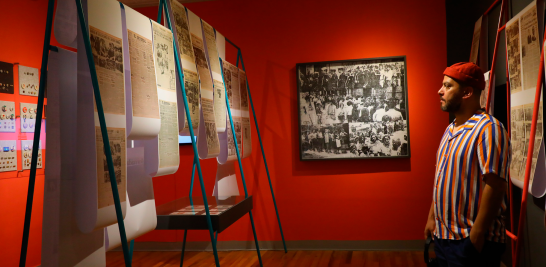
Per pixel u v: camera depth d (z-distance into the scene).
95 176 1.54
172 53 2.24
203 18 4.38
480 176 1.71
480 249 1.64
